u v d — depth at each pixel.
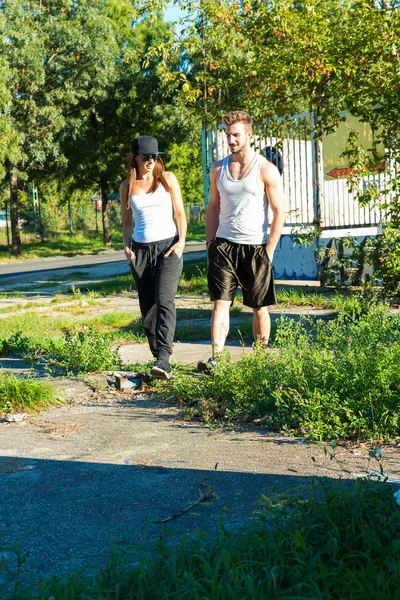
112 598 2.32
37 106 38.03
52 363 7.49
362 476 3.63
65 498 3.55
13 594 2.41
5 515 3.36
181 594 2.27
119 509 3.36
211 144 15.29
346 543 2.55
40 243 48.97
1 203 60.22
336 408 4.59
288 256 15.01
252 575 2.36
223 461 4.03
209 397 5.44
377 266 12.48
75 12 38.03
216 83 13.73
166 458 4.15
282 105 11.98
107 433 4.80
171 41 13.99
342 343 5.62
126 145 42.50
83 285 18.69
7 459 4.29
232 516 3.16
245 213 6.19
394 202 10.75
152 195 6.24
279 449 4.24
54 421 5.23
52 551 2.92
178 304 12.71
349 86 11.04
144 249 6.27
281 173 14.34
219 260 6.30
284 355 5.57
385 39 10.77
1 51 35.88
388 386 4.72
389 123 10.72
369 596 2.16
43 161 40.75
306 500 3.08
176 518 3.19
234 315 10.86
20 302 15.12
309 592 2.21
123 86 40.38
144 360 7.50
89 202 66.31
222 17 12.98
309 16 11.23
